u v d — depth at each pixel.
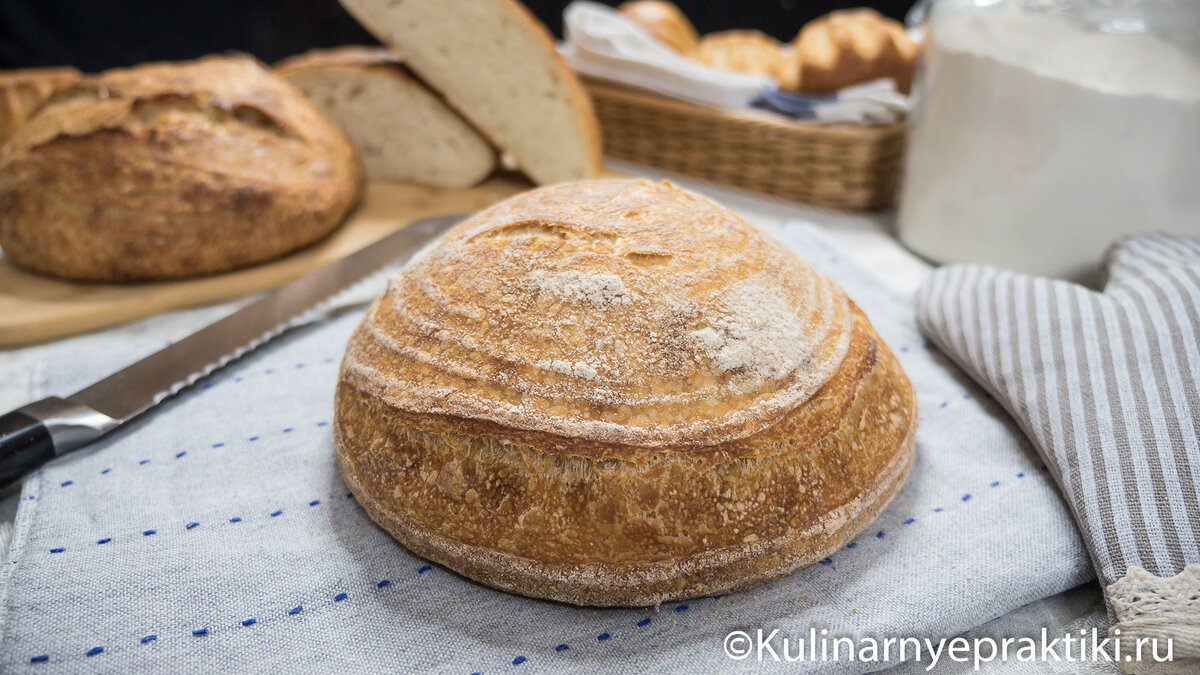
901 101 0.78
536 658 0.49
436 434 0.50
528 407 0.49
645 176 0.85
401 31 0.78
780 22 1.26
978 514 0.54
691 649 0.49
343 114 0.81
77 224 0.66
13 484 0.56
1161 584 0.49
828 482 0.50
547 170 0.81
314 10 1.21
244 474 0.56
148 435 0.58
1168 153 0.63
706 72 0.81
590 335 0.50
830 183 0.79
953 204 0.70
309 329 0.65
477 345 0.51
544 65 0.77
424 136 0.81
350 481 0.53
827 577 0.51
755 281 0.52
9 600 0.50
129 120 0.68
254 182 0.69
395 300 0.54
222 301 0.69
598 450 0.49
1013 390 0.57
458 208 0.78
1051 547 0.52
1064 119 0.64
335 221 0.73
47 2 1.10
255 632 0.50
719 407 0.50
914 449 0.55
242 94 0.72
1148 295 0.58
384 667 0.49
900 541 0.53
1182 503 0.51
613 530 0.49
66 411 0.56
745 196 0.82
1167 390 0.54
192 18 1.17
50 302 0.66
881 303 0.66
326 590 0.51
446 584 0.51
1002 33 0.65
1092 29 0.63
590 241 0.52
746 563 0.50
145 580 0.51
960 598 0.50
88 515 0.54
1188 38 0.61
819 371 0.51
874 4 1.23
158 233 0.67
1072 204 0.66
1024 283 0.61
